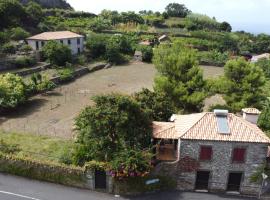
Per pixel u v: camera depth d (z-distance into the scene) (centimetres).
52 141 3962
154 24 14550
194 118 3372
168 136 3328
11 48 7625
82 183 3150
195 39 12212
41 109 5184
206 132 3128
